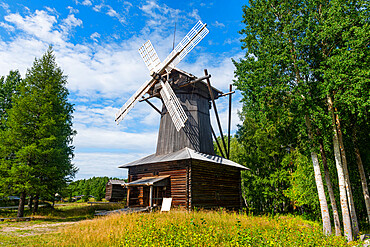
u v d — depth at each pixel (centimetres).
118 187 3728
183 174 1836
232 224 1234
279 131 1798
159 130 2344
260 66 1500
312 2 1459
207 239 902
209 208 1850
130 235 1032
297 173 2312
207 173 1955
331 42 1457
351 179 1928
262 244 821
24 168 1944
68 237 1166
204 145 2145
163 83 2191
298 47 1402
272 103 1505
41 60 2459
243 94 1614
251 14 1680
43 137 2177
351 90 1198
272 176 2652
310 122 1539
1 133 2089
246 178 3000
